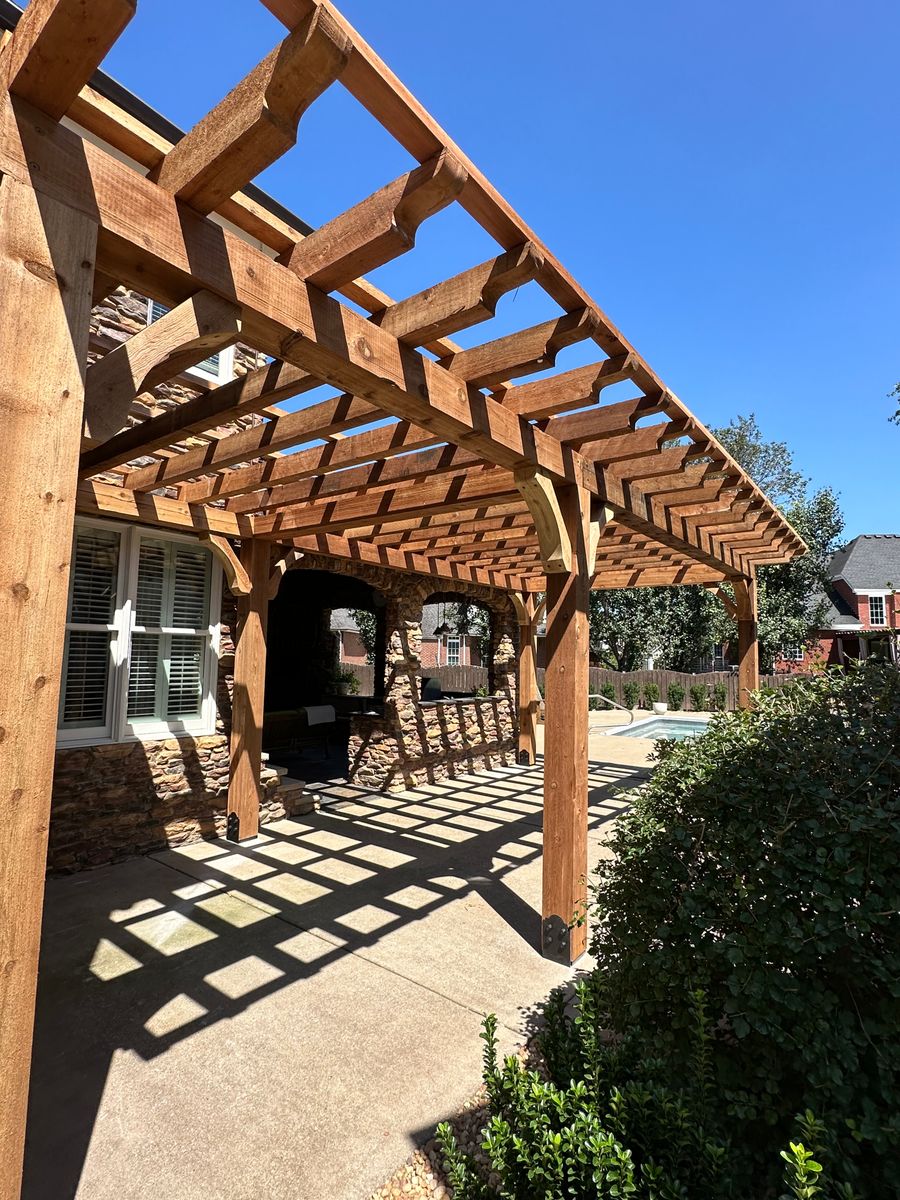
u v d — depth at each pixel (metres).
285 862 5.12
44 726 1.44
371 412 2.96
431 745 8.39
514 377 2.70
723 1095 1.90
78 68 1.37
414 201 1.73
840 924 1.86
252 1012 3.01
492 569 8.78
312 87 1.44
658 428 3.66
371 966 3.47
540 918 4.15
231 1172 2.08
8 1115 1.37
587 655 3.78
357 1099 2.43
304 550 6.10
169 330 1.71
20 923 1.40
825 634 24.17
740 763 2.41
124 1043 2.76
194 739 5.63
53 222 1.44
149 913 4.11
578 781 3.65
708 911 2.13
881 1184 1.68
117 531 5.21
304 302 1.96
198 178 1.60
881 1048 1.79
